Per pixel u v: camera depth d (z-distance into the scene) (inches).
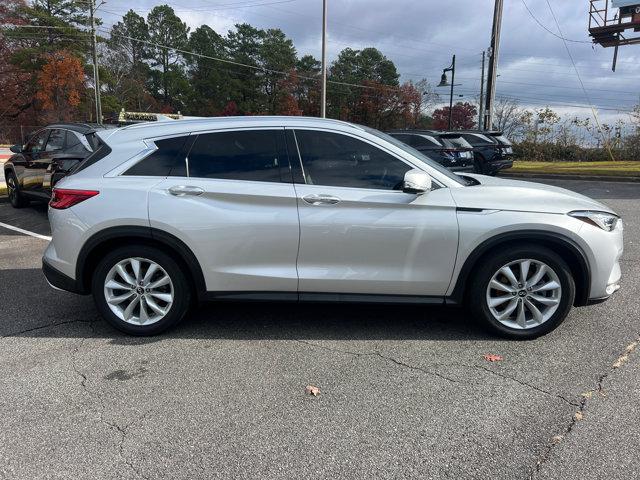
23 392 135.4
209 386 137.9
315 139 164.1
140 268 167.2
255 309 195.9
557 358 152.5
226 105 3075.8
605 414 122.7
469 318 185.3
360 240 158.6
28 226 360.2
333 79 3122.5
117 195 162.9
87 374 144.9
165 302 168.6
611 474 102.0
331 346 162.9
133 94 2706.7
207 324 181.2
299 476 102.7
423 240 157.9
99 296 168.6
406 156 163.3
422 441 113.4
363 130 166.6
